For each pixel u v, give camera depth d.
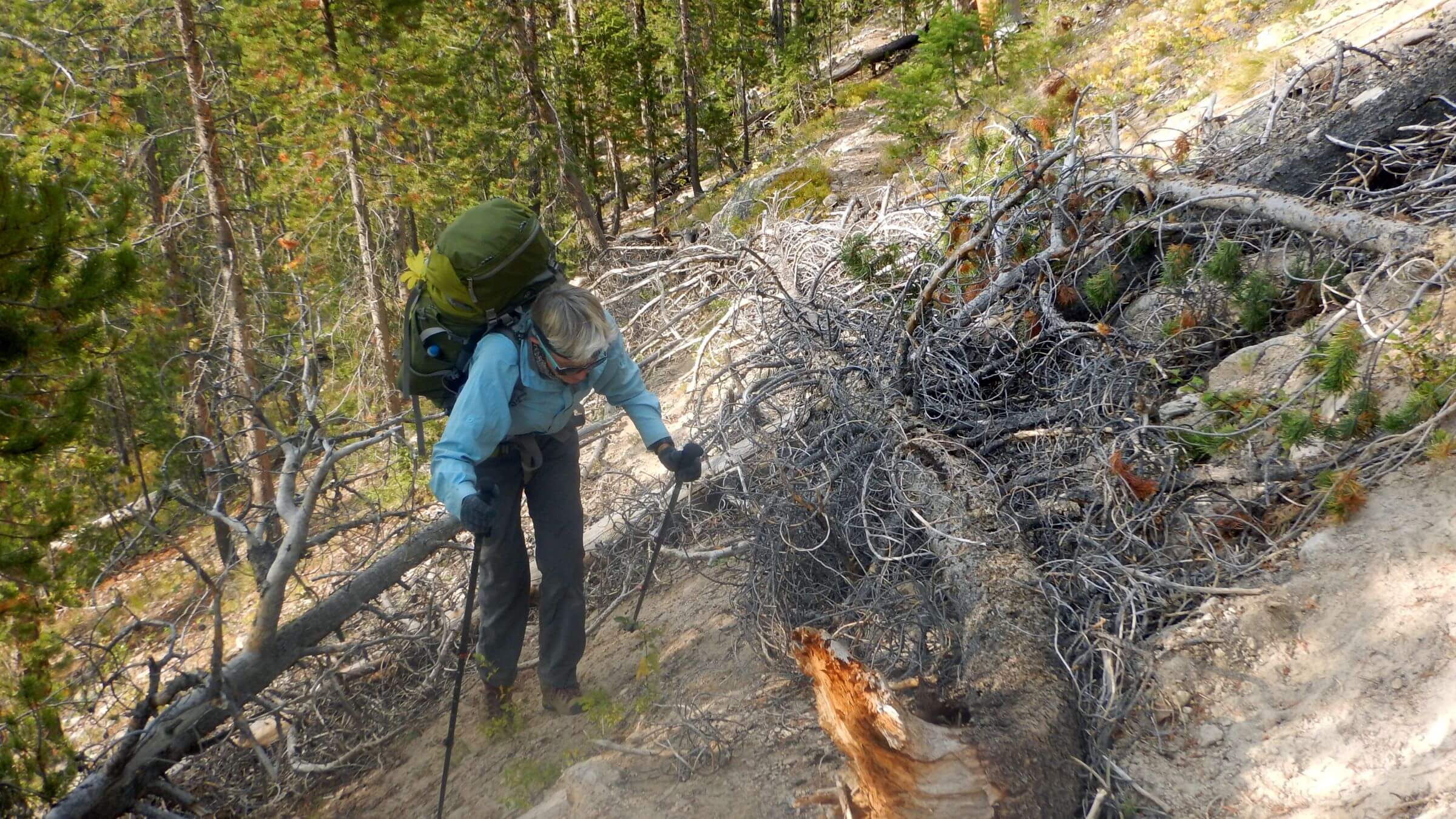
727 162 24.70
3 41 12.03
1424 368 2.95
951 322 4.19
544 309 2.85
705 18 23.08
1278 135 4.71
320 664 3.97
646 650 3.71
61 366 4.99
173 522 4.62
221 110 13.50
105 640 4.54
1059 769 2.24
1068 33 12.50
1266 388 3.39
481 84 15.41
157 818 3.29
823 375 4.16
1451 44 4.79
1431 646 2.25
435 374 2.99
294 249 12.62
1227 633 2.54
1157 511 3.00
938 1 22.69
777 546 3.36
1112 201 4.26
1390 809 1.97
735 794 2.69
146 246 11.20
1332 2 8.16
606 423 5.48
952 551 3.03
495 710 3.51
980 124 7.16
